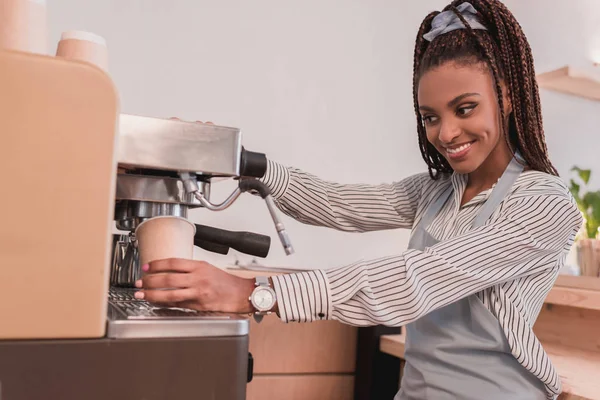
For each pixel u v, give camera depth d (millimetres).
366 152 2211
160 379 599
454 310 942
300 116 2117
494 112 923
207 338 618
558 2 2545
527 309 914
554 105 2479
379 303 796
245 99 2043
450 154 945
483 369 903
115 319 602
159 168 724
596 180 2547
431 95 931
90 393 574
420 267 819
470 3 986
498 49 937
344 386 1712
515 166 963
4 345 550
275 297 751
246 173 906
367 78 2217
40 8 723
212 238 825
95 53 811
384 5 2246
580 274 1888
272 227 2029
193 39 1975
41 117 564
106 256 585
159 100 1929
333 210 1130
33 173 562
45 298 564
